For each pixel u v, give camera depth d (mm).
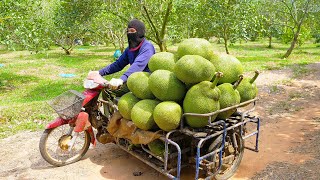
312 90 8469
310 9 18203
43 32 10672
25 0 10352
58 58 19375
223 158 3678
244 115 3676
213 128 3424
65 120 3986
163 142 3438
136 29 4004
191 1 11219
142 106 3312
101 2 10672
